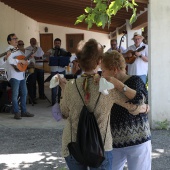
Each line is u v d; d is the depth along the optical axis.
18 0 11.38
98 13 3.35
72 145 2.29
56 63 8.01
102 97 2.32
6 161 4.58
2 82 7.91
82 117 2.28
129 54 7.11
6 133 6.07
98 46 2.38
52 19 16.25
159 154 4.78
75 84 2.38
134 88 2.59
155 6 6.05
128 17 10.27
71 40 19.33
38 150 5.06
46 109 8.39
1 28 11.44
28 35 16.22
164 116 6.24
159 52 6.14
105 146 2.34
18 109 7.24
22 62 7.00
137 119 2.70
